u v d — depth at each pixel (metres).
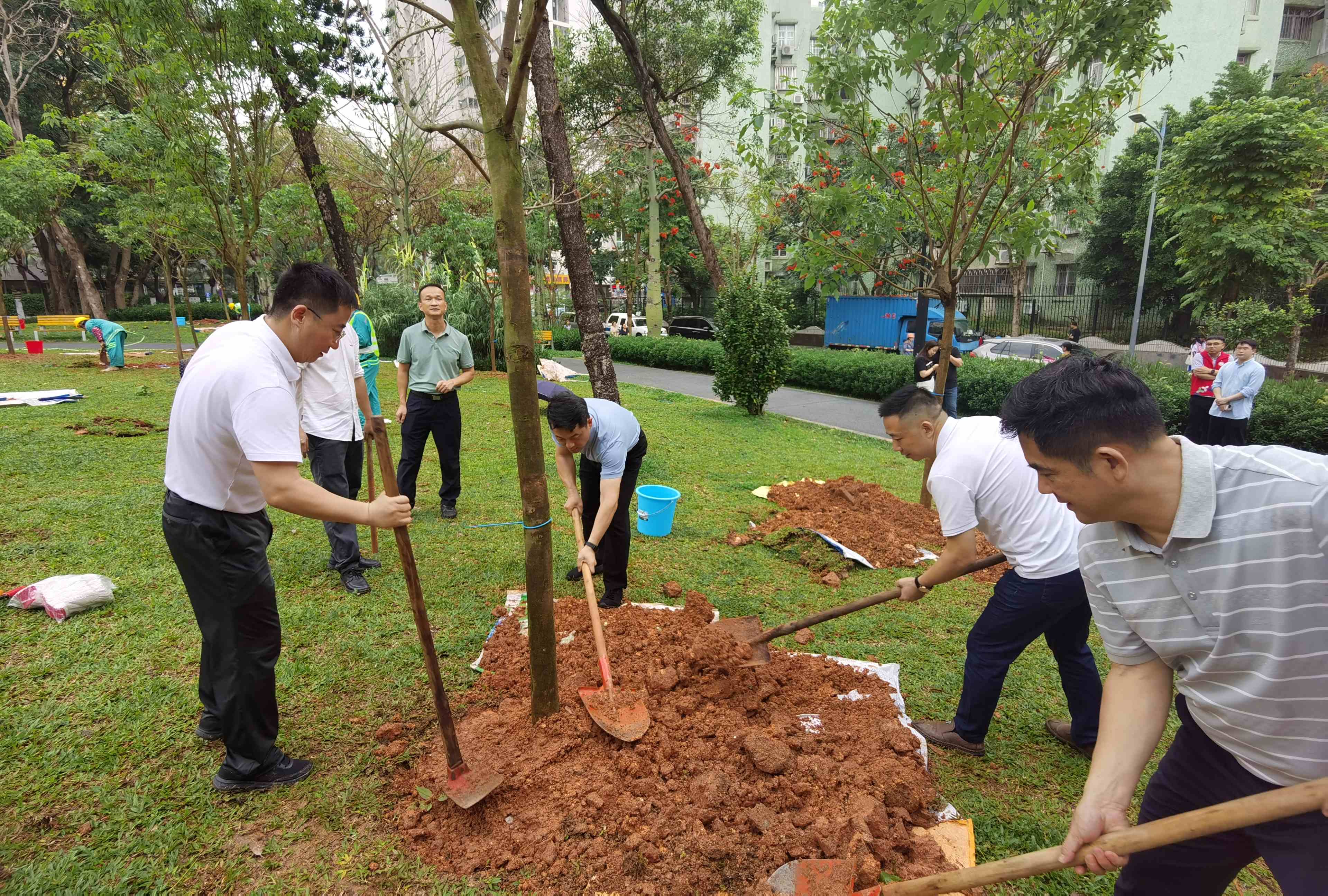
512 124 2.34
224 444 2.29
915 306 22.70
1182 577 1.44
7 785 2.51
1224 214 15.02
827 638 3.98
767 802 2.50
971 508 2.73
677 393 14.40
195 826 2.39
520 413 2.57
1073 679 2.96
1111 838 1.49
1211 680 1.51
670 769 2.65
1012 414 1.51
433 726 2.95
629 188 28.12
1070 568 2.64
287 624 3.77
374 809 2.51
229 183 8.07
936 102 5.32
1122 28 4.71
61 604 3.64
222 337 2.39
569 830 2.36
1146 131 23.84
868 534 5.63
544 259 22.23
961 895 2.28
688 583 4.68
